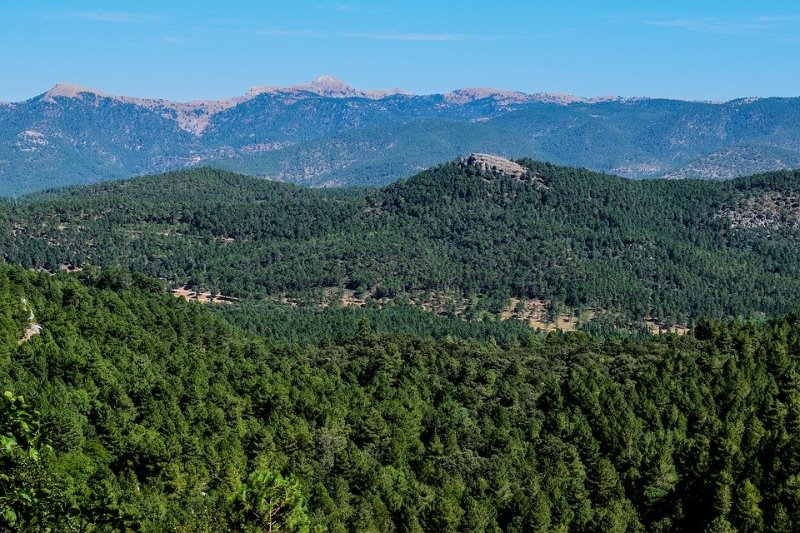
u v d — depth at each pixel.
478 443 131.00
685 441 122.12
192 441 113.69
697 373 150.25
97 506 30.70
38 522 28.42
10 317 146.62
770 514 95.06
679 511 104.50
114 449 117.38
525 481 117.19
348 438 129.75
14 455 27.39
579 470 120.81
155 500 92.81
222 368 156.00
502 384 152.62
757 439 115.50
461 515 101.19
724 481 101.50
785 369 148.25
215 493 102.62
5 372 127.44
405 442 128.50
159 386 135.00
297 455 119.31
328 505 99.19
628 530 101.00
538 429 136.38
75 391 127.81
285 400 138.00
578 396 144.00
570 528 101.69
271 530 46.69
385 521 100.88
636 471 116.88
